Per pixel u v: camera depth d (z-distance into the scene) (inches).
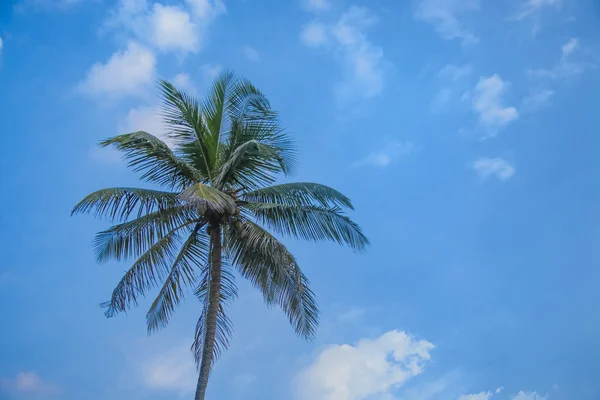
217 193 630.5
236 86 762.2
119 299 710.5
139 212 668.7
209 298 687.7
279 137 750.5
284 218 721.6
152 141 660.7
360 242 729.0
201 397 641.6
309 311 708.0
